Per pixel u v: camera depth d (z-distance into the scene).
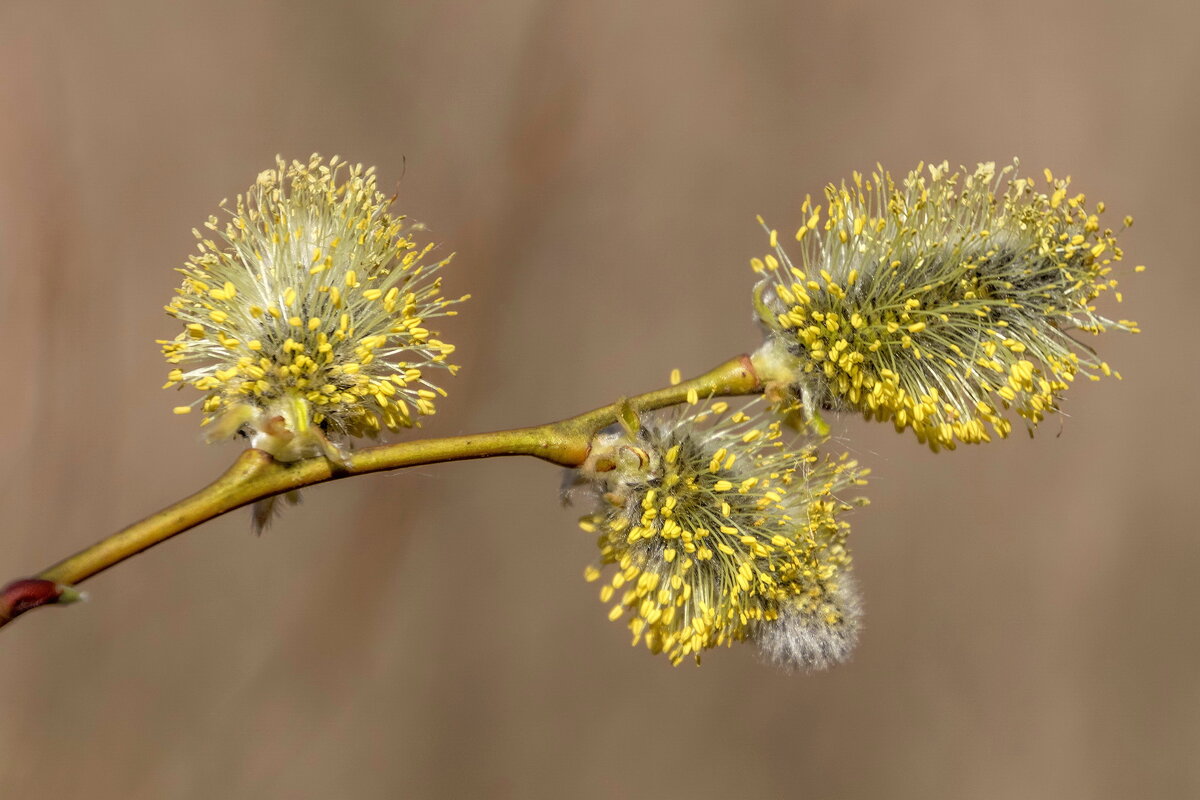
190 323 0.41
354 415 0.40
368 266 0.41
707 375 0.41
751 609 0.41
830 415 0.42
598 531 0.41
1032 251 0.42
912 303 0.41
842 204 0.42
